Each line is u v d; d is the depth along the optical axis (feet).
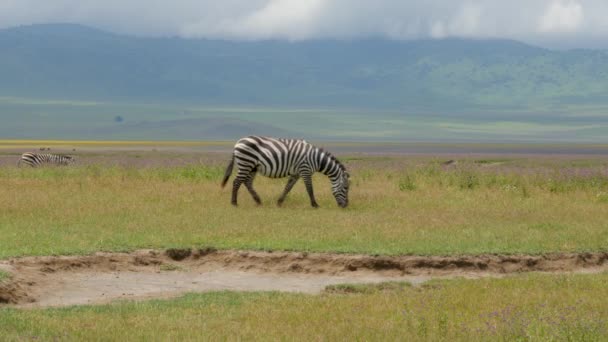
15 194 135.03
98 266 89.66
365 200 139.03
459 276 90.33
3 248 90.58
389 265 92.58
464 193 152.25
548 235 107.24
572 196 152.15
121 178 167.22
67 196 134.82
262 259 93.66
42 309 71.05
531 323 62.80
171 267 91.81
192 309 71.67
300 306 72.79
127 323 65.51
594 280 84.89
